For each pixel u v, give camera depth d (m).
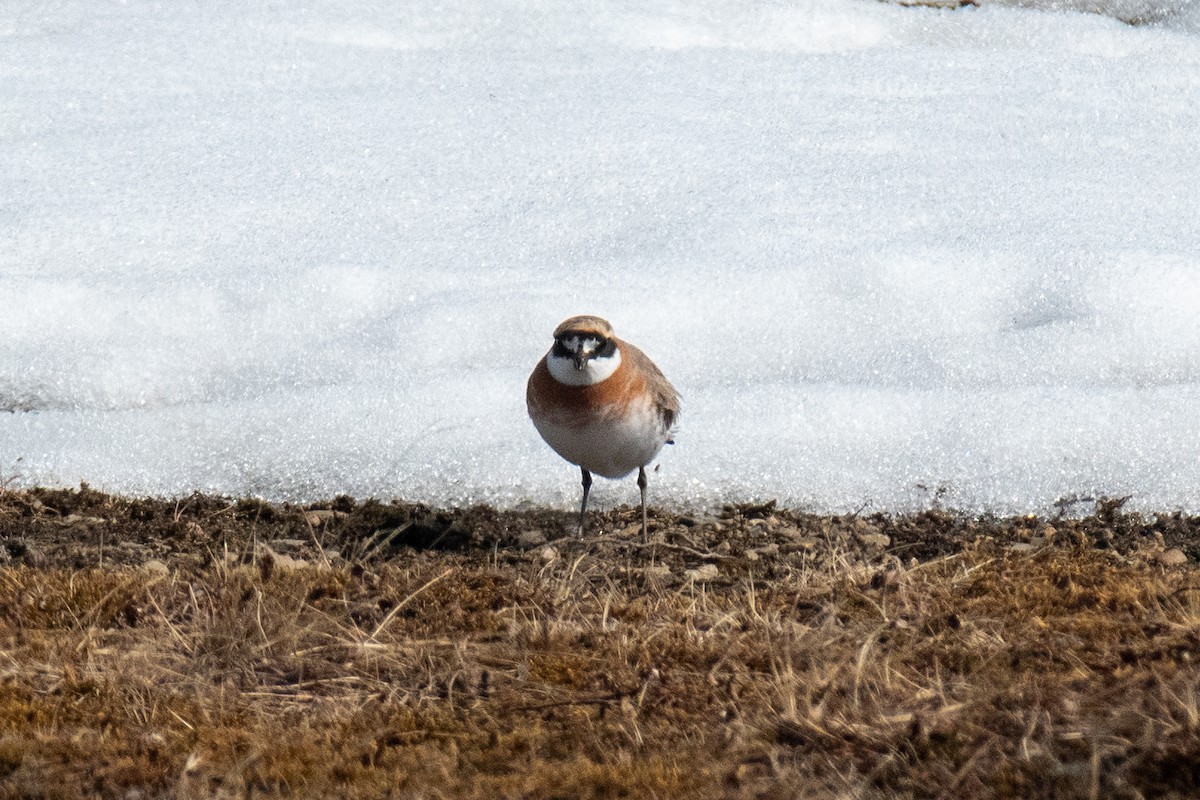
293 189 15.84
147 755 6.53
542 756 6.55
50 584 8.70
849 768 6.30
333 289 13.66
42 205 15.23
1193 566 9.75
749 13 21.28
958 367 12.83
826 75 19.05
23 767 6.35
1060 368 12.76
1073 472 11.42
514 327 13.16
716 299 13.48
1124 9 21.84
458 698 7.29
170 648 7.79
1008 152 16.77
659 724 6.88
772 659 7.45
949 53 19.80
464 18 20.66
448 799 6.03
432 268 14.09
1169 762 6.02
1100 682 6.95
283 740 6.72
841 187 15.69
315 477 11.74
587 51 19.72
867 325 13.40
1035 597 8.50
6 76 18.50
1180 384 12.34
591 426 9.91
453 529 10.84
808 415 12.02
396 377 12.70
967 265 13.77
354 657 7.76
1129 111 17.89
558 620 8.21
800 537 10.63
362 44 20.11
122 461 11.91
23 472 11.76
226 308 13.52
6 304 13.25
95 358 12.99
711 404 12.22
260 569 8.93
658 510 11.37
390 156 16.61
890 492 11.42
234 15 20.52
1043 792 5.93
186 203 15.42
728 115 17.72
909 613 8.20
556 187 15.87
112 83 18.50
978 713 6.66
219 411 12.21
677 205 15.34
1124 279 13.43
